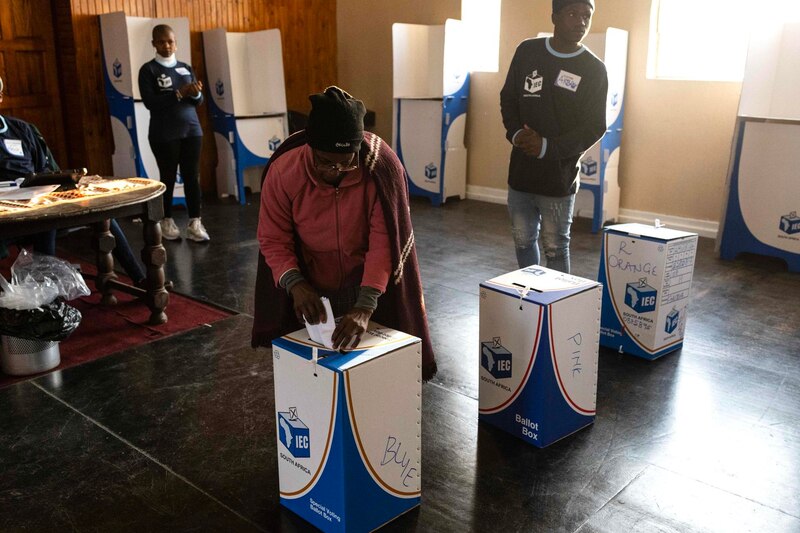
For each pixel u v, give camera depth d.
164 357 3.06
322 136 1.59
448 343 3.21
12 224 2.67
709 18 5.02
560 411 2.32
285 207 1.83
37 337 2.81
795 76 4.55
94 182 3.39
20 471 2.20
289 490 1.96
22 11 5.60
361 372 1.72
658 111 5.25
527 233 3.03
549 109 2.81
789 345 3.17
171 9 6.12
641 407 2.58
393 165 1.82
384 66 6.97
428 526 1.91
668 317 3.00
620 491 2.07
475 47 6.34
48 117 5.88
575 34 2.72
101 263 3.68
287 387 1.85
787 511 1.97
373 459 1.82
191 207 4.93
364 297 1.79
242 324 3.44
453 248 4.83
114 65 5.65
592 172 5.22
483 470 2.18
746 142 4.32
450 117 6.12
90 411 2.58
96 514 1.98
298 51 7.07
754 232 4.41
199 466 2.22
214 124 6.42
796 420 2.49
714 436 2.38
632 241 2.96
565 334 2.25
